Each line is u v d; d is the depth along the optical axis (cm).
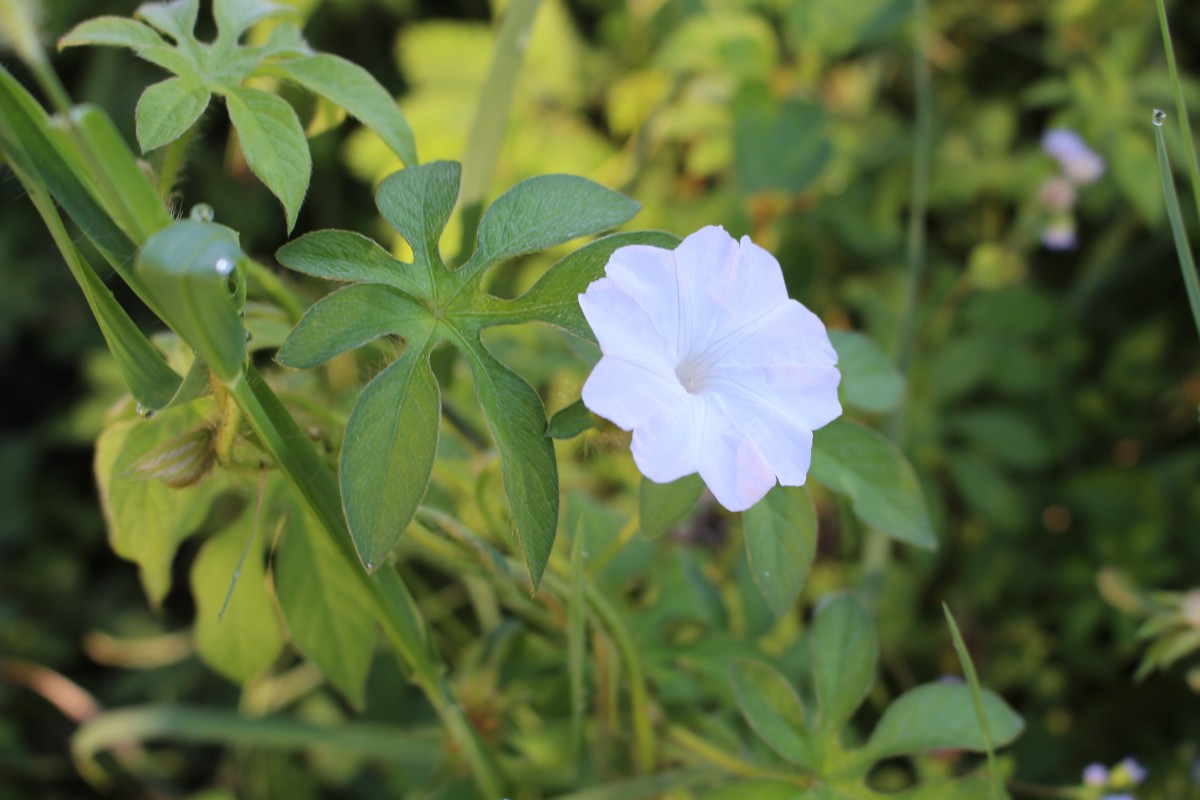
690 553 51
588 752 49
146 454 37
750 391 37
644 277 36
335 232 36
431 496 42
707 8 73
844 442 41
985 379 73
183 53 38
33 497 81
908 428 70
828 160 69
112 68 79
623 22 80
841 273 77
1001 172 76
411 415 35
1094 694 66
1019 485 73
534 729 50
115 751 70
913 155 76
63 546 80
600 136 77
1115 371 75
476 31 71
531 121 74
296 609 44
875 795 40
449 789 48
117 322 36
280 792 67
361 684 45
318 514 38
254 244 80
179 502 42
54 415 85
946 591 70
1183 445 74
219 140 82
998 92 82
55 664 75
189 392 36
